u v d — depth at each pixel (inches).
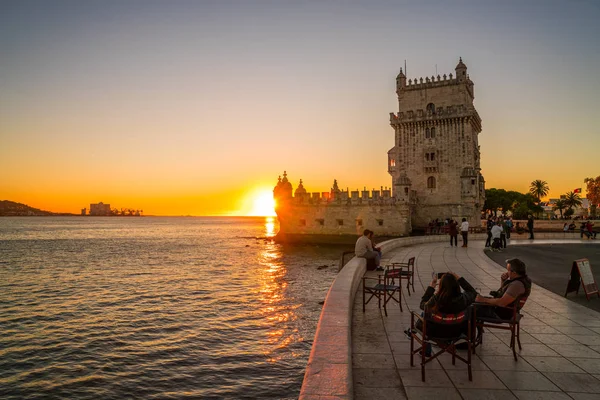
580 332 434.6
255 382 700.7
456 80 2886.3
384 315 507.2
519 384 310.0
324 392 261.4
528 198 5403.5
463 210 2778.1
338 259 2399.1
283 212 3171.8
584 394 293.9
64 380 712.4
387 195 2847.0
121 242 4168.3
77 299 1330.0
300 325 1018.7
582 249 1322.6
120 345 877.2
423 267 919.0
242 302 1274.6
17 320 1074.7
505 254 1179.9
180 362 784.3
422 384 311.7
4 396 657.0
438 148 2869.1
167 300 1309.1
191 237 5162.4
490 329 446.3
